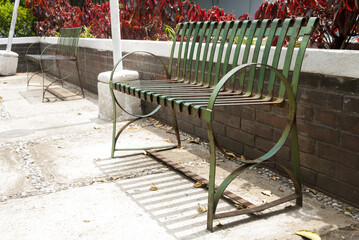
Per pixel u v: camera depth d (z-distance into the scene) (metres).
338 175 2.43
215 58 3.43
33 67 10.04
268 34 2.56
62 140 3.97
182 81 3.37
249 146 3.21
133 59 4.98
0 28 10.15
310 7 3.20
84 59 6.90
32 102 6.00
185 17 5.45
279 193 2.60
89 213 2.36
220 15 5.05
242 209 2.33
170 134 4.14
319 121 2.51
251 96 2.62
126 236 2.09
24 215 2.35
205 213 2.34
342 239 2.01
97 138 4.03
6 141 3.95
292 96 2.24
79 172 3.06
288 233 2.08
